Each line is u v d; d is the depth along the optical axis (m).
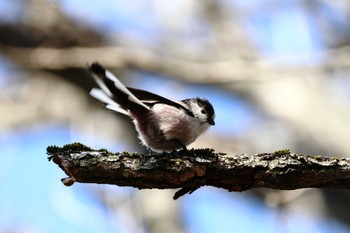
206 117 9.16
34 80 16.09
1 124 15.72
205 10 16.67
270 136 14.59
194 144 14.62
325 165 6.81
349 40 15.51
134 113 8.52
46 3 15.16
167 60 15.34
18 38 15.07
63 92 15.94
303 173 6.81
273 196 13.02
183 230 13.49
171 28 16.30
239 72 15.02
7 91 16.17
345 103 15.04
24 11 15.12
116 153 6.70
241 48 15.92
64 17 15.23
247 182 6.88
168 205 13.74
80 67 15.00
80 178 6.65
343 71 15.53
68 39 15.17
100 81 8.16
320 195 13.89
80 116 15.59
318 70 14.78
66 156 6.61
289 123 14.60
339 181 6.84
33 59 14.88
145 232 13.31
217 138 14.83
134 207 13.62
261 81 15.59
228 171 6.78
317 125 14.42
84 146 6.77
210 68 15.11
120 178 6.68
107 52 14.95
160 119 8.47
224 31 16.28
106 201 13.62
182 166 6.66
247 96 15.50
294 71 14.83
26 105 16.00
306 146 14.12
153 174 6.65
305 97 15.07
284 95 15.23
